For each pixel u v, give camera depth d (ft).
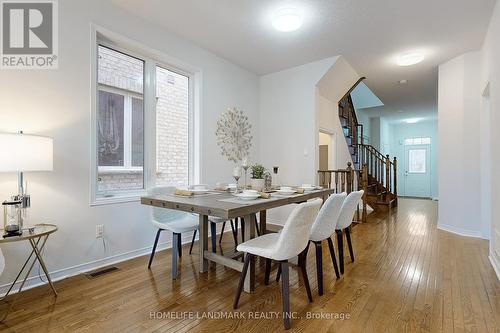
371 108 25.76
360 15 9.90
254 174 9.68
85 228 8.55
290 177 15.51
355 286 7.53
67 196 8.14
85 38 8.56
